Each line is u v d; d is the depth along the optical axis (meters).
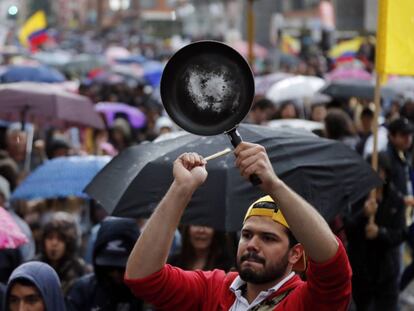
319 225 5.88
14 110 18.75
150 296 6.33
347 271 6.02
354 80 26.09
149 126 26.16
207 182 9.26
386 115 24.61
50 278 8.88
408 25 12.01
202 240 10.84
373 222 12.66
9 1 72.25
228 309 6.52
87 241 14.10
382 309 13.24
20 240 9.77
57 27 197.88
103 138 21.00
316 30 79.25
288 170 9.41
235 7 95.31
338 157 9.77
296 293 6.29
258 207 6.43
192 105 6.06
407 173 15.81
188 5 119.44
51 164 14.53
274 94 27.48
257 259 6.35
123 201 9.42
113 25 175.38
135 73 48.50
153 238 6.13
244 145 5.89
